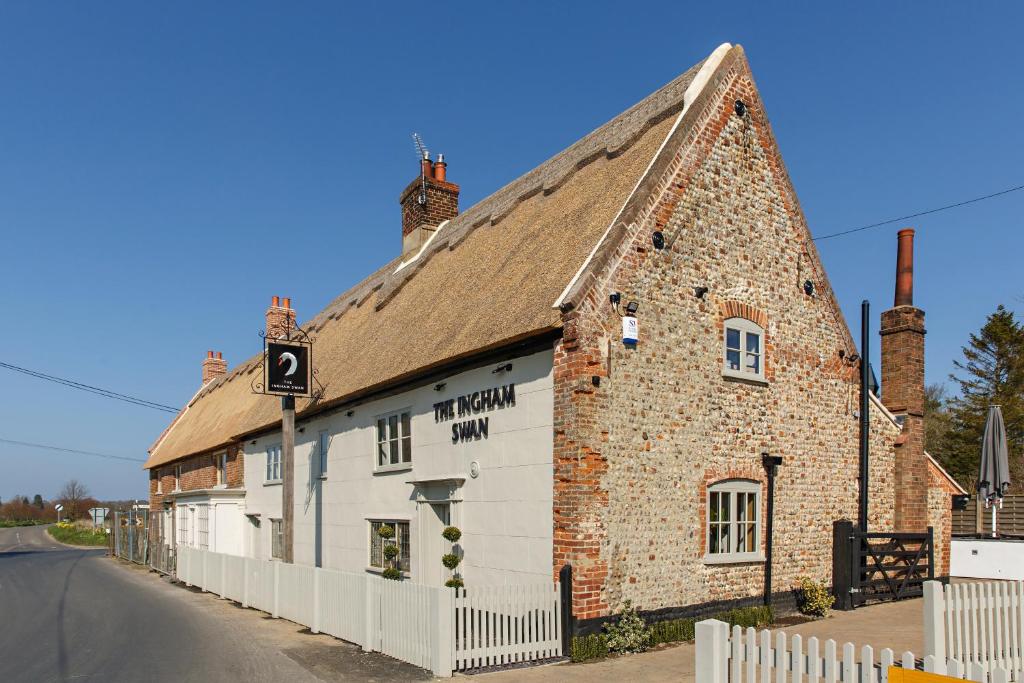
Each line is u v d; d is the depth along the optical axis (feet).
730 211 46.39
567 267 41.47
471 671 33.04
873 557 50.29
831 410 50.70
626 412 38.99
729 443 44.14
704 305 44.01
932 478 57.47
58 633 45.52
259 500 82.17
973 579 67.05
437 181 81.05
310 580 45.55
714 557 42.19
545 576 38.06
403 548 53.42
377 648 37.91
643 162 44.98
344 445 63.36
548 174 58.85
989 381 144.56
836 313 52.06
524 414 40.68
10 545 166.20
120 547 112.98
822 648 36.22
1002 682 16.26
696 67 49.80
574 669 33.22
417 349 50.67
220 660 36.47
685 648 37.40
